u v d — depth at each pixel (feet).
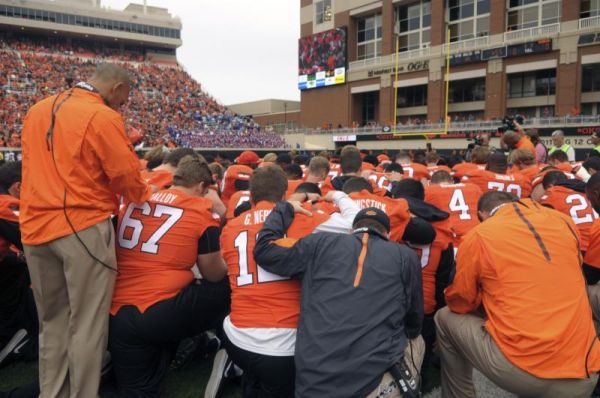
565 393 7.93
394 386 7.83
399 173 20.35
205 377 11.71
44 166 9.14
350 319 7.91
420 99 136.15
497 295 8.66
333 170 24.26
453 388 10.13
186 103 165.58
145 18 202.59
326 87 156.04
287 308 8.84
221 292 10.96
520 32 108.47
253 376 9.43
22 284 12.90
